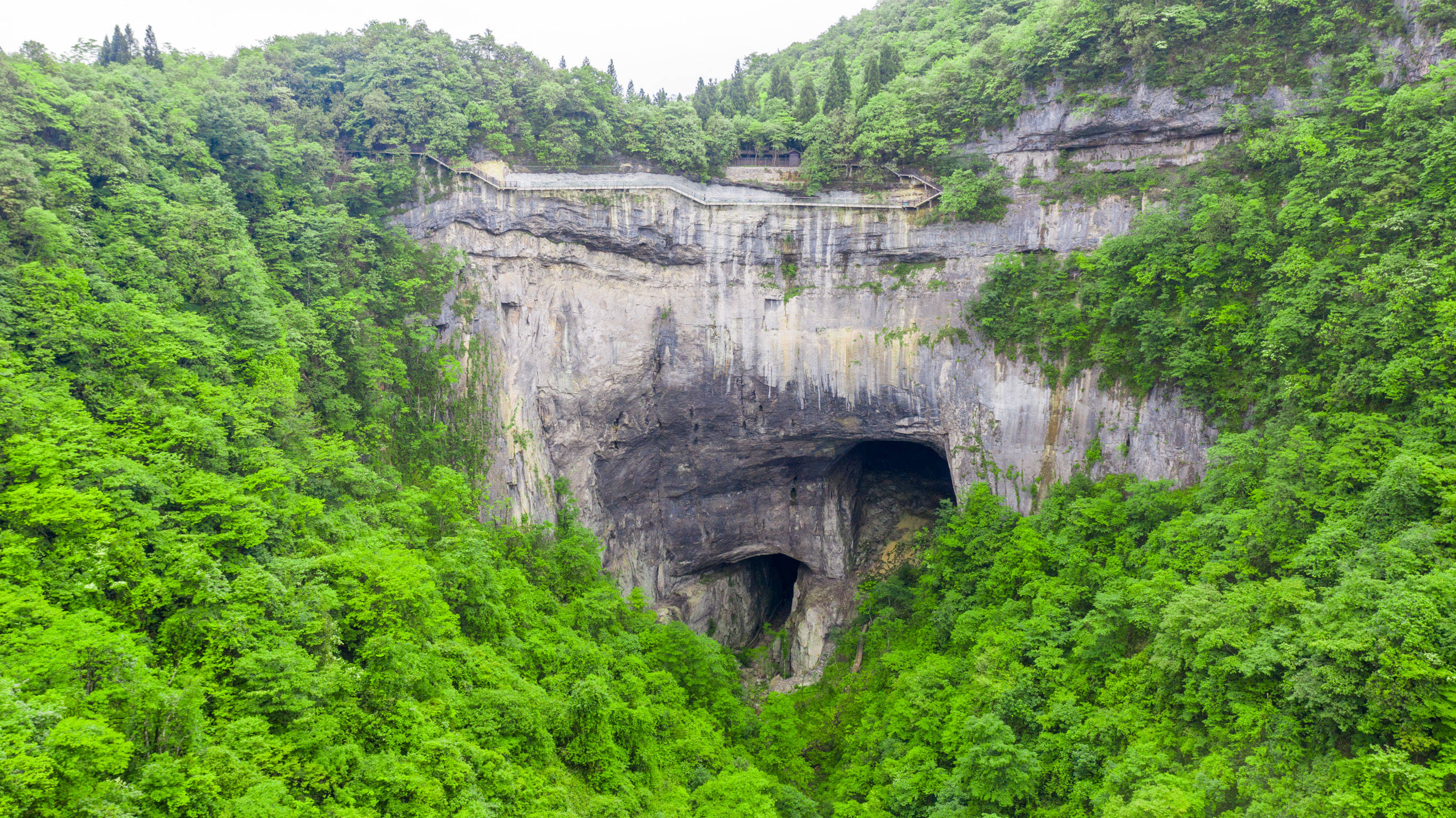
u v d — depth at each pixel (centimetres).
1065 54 5662
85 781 2083
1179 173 5556
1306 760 3222
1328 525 3697
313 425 4675
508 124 6328
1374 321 4150
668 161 6500
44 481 2797
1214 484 4634
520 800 3344
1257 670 3416
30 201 3803
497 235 6194
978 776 4203
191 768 2330
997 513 6003
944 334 6347
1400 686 2939
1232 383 5016
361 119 6078
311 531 3747
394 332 5691
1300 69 5191
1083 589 4938
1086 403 5803
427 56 6262
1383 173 4438
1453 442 3644
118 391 3488
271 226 5228
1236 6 5316
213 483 3228
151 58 6300
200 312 4306
